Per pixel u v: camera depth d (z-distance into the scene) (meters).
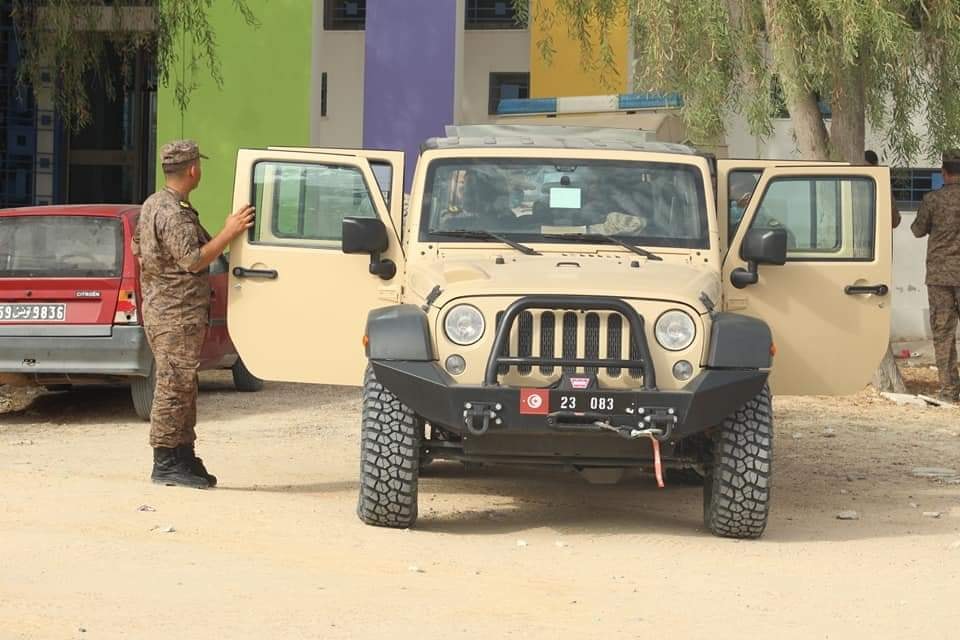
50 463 13.45
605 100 22.69
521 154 11.42
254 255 11.49
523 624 7.48
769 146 29.70
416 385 9.86
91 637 6.77
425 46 29.09
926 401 20.27
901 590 8.74
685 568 9.30
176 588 7.97
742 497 10.30
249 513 10.59
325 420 17.36
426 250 11.11
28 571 8.21
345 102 33.84
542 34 30.81
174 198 11.80
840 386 11.46
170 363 11.84
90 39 26.50
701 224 11.25
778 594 8.53
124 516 10.18
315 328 11.42
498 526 10.91
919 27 20.08
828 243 11.45
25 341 16.33
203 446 14.98
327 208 11.48
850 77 19.09
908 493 13.31
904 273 30.02
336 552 9.32
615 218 11.25
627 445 10.23
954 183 20.66
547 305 9.77
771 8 18.41
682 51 18.89
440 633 7.19
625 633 7.35
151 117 34.03
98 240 16.64
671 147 11.76
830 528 11.27
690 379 9.92
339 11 34.19
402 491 10.26
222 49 29.16
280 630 7.09
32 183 33.44
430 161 11.42
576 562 9.39
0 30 32.59
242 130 29.25
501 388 9.73
